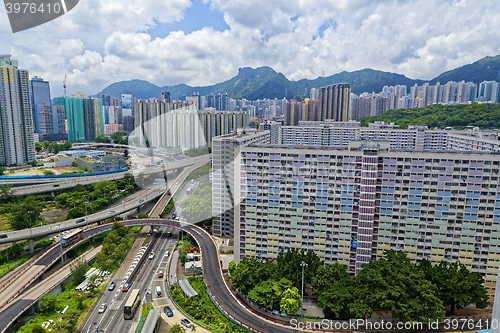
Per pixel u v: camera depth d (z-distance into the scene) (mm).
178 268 154875
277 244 133500
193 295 129125
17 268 150625
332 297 106562
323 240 128500
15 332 112375
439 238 118750
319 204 126562
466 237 116562
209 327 108250
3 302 120312
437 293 106375
